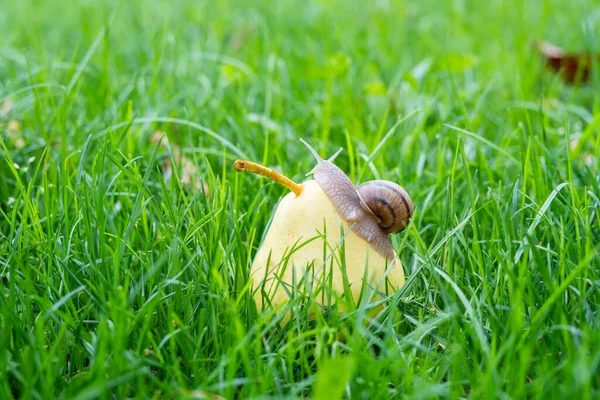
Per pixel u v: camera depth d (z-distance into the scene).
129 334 0.50
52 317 0.52
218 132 0.78
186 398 0.46
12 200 0.65
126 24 1.32
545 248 0.55
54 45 1.15
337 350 0.51
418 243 0.57
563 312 0.50
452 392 0.48
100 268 0.55
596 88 0.85
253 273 0.55
